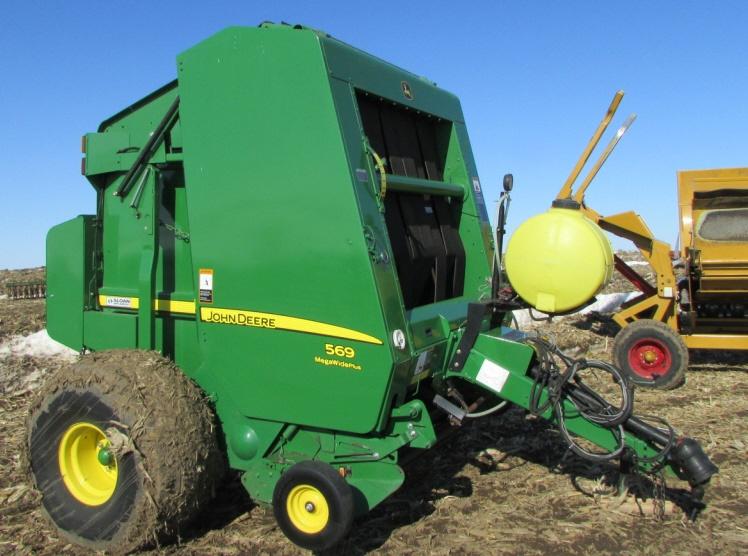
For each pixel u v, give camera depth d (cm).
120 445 358
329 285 350
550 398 388
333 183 346
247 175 370
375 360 341
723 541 379
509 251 407
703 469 363
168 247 426
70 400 378
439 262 462
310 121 352
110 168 446
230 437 391
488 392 480
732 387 797
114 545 365
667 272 902
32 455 396
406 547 371
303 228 355
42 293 1931
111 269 458
